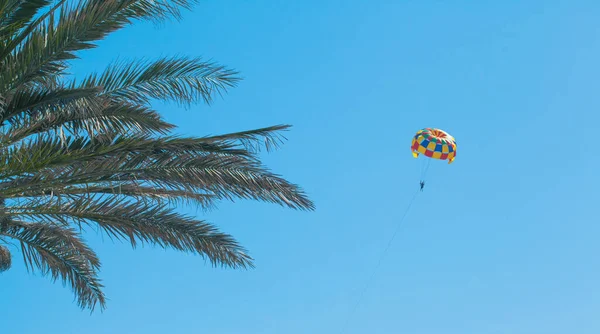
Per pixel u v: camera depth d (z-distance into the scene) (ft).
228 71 33.94
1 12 30.14
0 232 36.78
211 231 38.11
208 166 33.32
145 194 38.86
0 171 29.17
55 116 34.17
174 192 39.17
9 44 31.35
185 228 37.42
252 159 34.30
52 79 32.53
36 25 31.83
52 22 30.01
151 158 32.73
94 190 35.94
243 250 38.91
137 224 35.91
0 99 29.25
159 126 37.27
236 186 34.14
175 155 33.06
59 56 29.71
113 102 35.09
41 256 39.24
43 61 29.45
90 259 44.62
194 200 39.86
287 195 34.91
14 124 32.22
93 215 34.91
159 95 33.09
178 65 33.30
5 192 30.50
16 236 38.42
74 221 34.47
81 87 32.17
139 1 31.40
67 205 34.76
